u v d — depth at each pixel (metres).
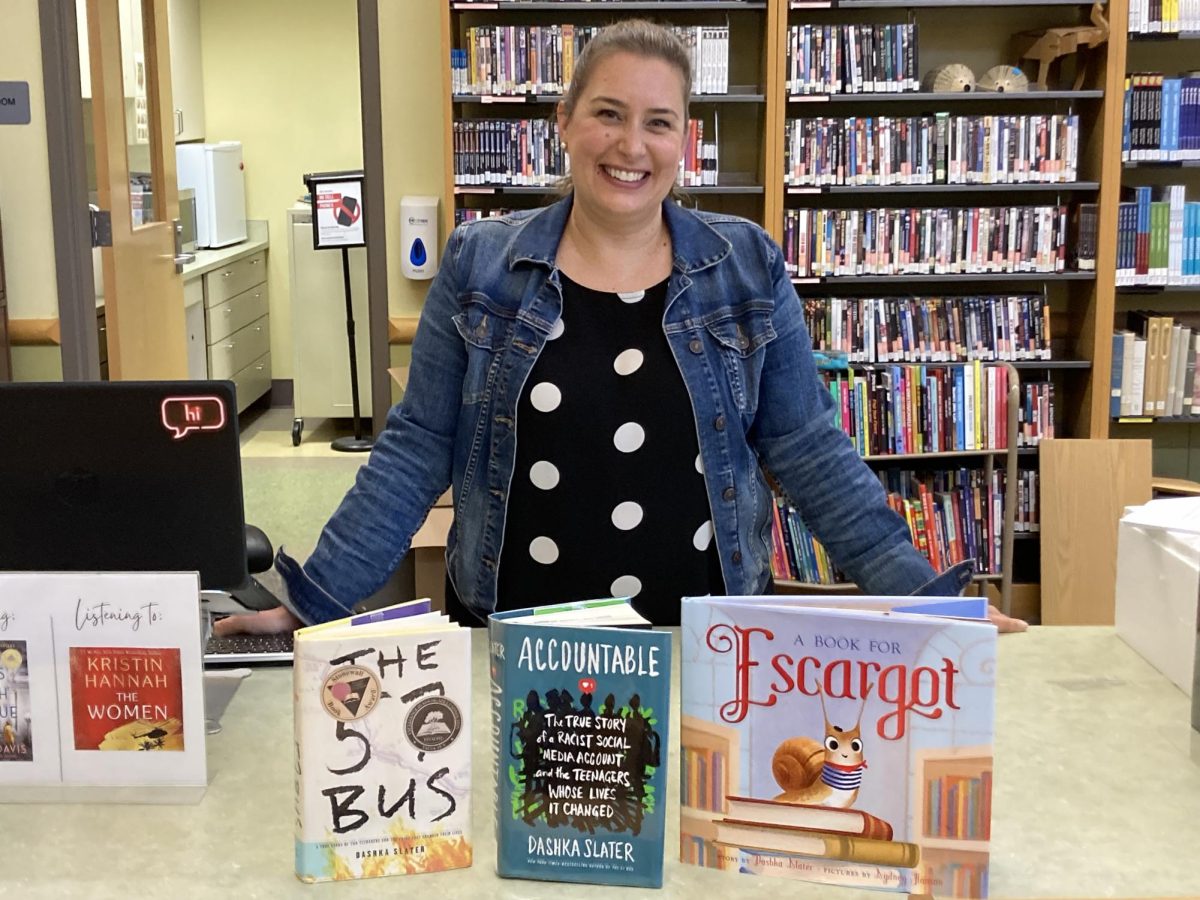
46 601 1.41
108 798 1.41
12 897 1.20
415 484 1.89
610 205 1.76
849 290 4.61
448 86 4.21
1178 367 4.41
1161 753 1.50
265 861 1.28
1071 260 4.43
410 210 4.54
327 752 1.23
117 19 4.74
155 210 5.30
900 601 1.28
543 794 1.23
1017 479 4.39
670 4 4.15
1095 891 1.21
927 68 4.51
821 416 1.90
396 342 4.75
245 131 7.59
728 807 1.26
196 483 1.60
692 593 1.86
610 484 1.83
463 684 1.25
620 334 1.83
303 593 1.72
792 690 1.23
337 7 7.46
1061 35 4.18
